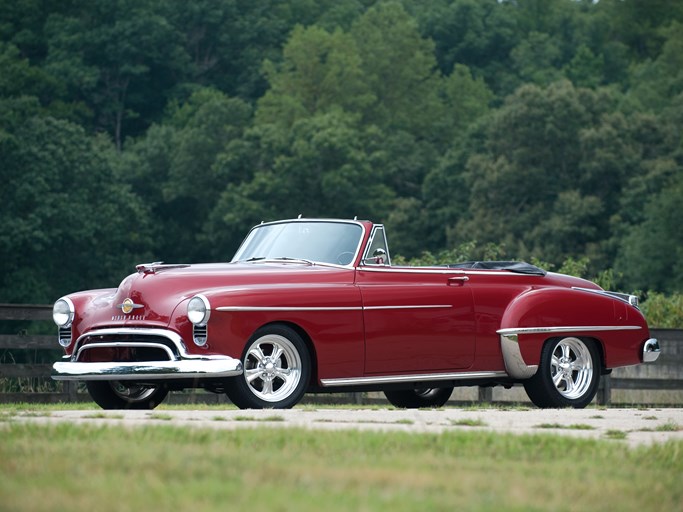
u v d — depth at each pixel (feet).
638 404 120.37
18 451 37.93
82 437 42.34
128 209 481.87
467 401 115.14
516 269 81.30
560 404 81.87
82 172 469.98
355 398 114.83
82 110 634.84
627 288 431.43
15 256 448.24
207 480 32.94
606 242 448.65
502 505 30.91
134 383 76.89
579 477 36.29
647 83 630.33
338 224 75.61
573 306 81.92
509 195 483.10
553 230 451.53
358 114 593.83
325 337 69.77
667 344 124.26
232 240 552.00
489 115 545.85
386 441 42.86
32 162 458.50
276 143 547.08
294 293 68.95
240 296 66.90
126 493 30.60
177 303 67.00
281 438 42.37
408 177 571.69
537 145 484.33
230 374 65.87
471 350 76.74
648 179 455.63
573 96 490.90
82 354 69.72
